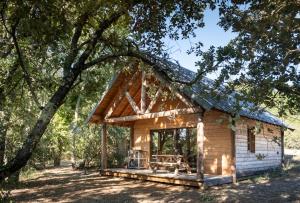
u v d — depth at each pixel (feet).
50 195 40.27
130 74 53.47
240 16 21.07
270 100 19.15
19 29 25.02
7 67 34.37
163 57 33.37
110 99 59.00
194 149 54.34
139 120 64.64
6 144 45.14
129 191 42.50
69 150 96.94
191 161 54.29
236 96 19.81
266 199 35.27
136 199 37.14
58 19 25.43
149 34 33.17
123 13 27.66
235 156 48.91
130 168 61.46
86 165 76.89
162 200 36.27
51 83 32.24
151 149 61.67
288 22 17.40
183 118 55.67
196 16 31.60
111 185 47.96
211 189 42.24
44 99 51.70
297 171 59.72
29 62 32.86
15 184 48.01
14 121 47.19
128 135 77.36
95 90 42.42
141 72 50.98
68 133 87.71
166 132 59.57
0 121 40.65
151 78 50.70
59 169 75.72
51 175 62.13
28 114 50.31
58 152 87.61
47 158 72.84
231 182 47.93
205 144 53.21
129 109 61.26
